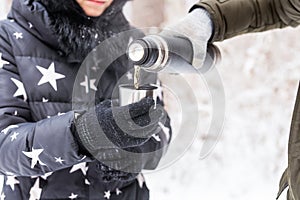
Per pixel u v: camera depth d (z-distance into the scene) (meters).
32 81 1.06
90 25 1.10
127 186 1.15
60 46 1.08
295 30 2.11
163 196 2.02
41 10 1.07
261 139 2.09
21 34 1.08
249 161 2.07
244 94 2.13
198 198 2.02
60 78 1.08
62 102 1.08
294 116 0.79
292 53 2.12
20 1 1.09
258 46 2.14
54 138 0.91
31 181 1.08
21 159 0.96
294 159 0.80
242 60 2.14
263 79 2.13
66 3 1.06
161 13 2.22
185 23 0.83
